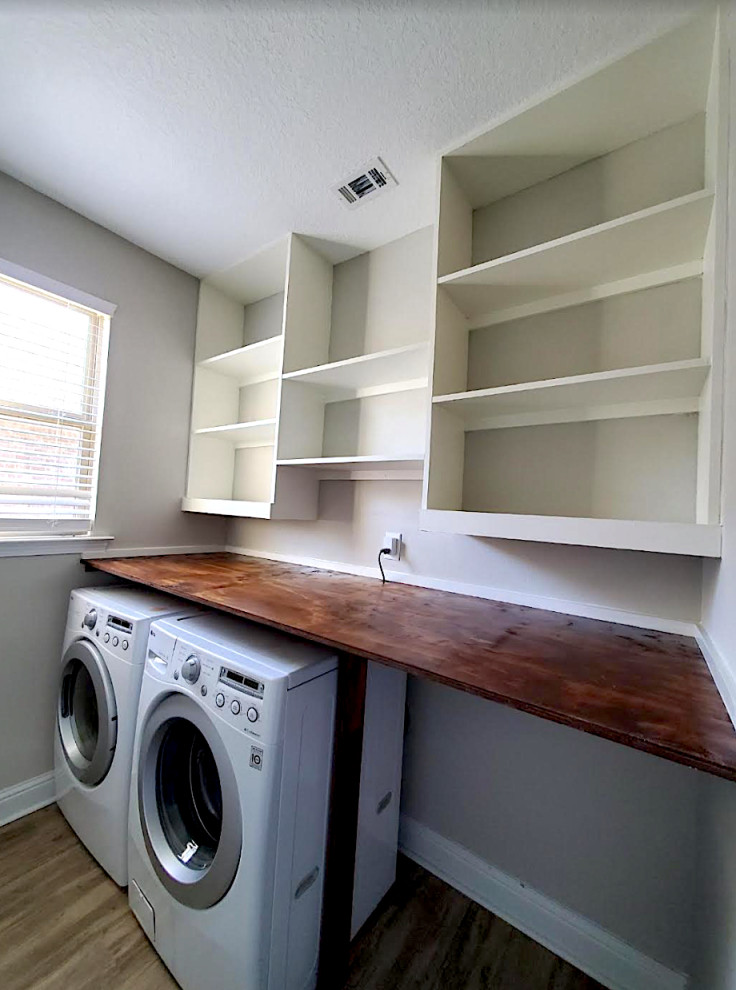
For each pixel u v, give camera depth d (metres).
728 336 0.87
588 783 1.21
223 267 2.15
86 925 1.20
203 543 2.34
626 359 1.28
